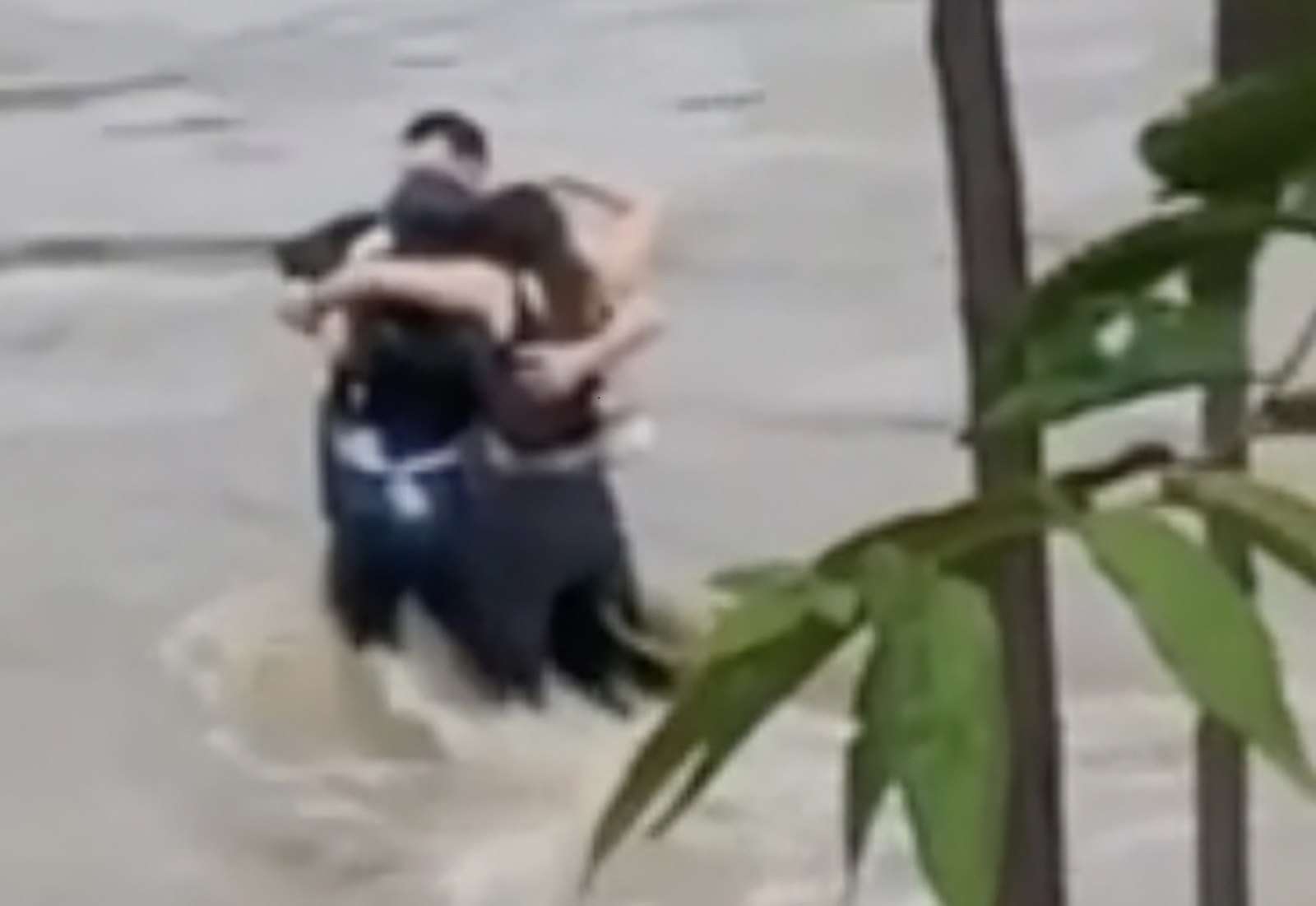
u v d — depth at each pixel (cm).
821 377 1492
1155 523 468
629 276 1281
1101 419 1248
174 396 1488
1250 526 496
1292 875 1191
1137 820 1246
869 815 471
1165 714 1279
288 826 1241
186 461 1445
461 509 1268
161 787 1269
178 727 1288
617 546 1284
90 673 1321
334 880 1228
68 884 1243
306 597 1327
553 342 1270
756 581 516
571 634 1274
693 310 1533
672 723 499
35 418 1480
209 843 1249
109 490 1430
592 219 1295
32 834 1262
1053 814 623
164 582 1364
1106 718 1279
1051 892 625
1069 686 1291
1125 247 512
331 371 1285
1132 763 1266
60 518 1412
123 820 1263
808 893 1186
